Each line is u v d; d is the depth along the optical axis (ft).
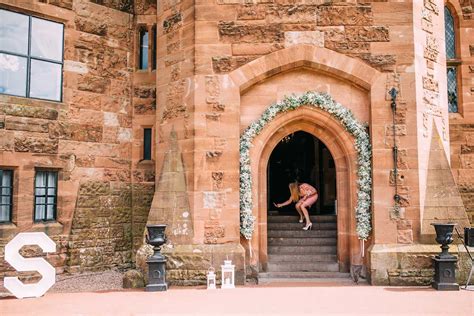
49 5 36.45
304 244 36.88
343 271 33.45
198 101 32.91
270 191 53.01
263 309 24.43
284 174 53.16
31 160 35.01
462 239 31.24
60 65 37.32
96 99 38.63
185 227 32.24
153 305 25.50
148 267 30.09
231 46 33.19
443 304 25.35
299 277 33.30
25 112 34.96
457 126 41.47
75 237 36.65
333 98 33.40
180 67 34.27
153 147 40.24
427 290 29.30
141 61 41.57
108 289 30.91
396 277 30.94
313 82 33.60
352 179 32.96
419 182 31.86
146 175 40.11
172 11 35.35
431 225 31.63
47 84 36.63
